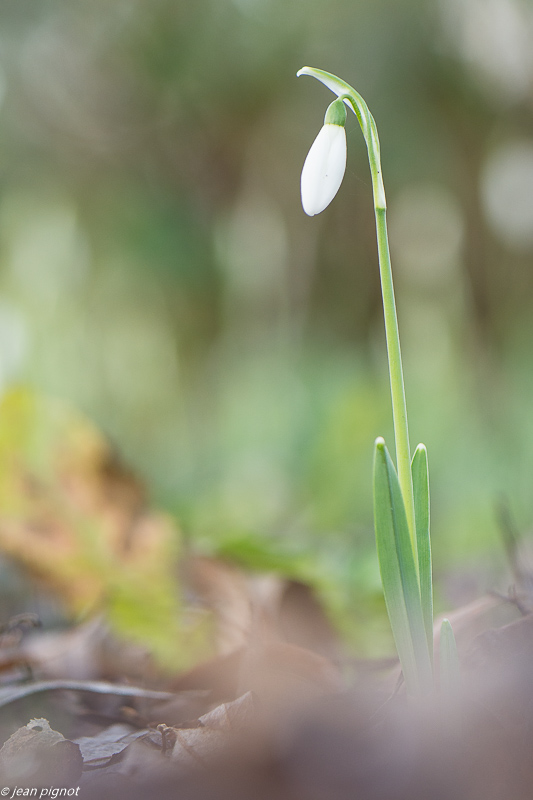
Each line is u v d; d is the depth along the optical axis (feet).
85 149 8.02
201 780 1.82
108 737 1.94
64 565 2.32
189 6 7.16
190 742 1.86
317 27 6.91
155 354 8.58
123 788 1.82
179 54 7.31
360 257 8.04
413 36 6.77
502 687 1.85
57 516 2.36
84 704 2.06
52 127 7.86
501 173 7.29
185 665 2.20
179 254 8.28
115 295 8.42
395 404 1.89
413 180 7.45
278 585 2.33
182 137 7.87
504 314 7.68
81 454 2.39
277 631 2.30
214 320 8.54
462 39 6.72
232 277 8.40
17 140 7.83
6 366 6.41
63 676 2.18
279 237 8.23
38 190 8.09
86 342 8.21
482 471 5.26
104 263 8.34
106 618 2.27
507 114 7.00
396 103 7.01
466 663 1.90
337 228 8.02
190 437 7.86
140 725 2.00
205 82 7.40
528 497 4.11
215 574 2.34
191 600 2.28
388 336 1.89
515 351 7.40
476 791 1.80
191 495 5.23
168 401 8.50
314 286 8.20
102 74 7.52
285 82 7.29
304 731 1.85
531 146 7.11
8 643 2.26
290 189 7.98
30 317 7.89
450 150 7.25
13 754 1.85
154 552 2.34
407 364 7.66
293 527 4.22
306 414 6.16
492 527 3.34
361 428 4.68
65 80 7.60
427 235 7.82
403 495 1.89
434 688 1.87
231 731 1.86
